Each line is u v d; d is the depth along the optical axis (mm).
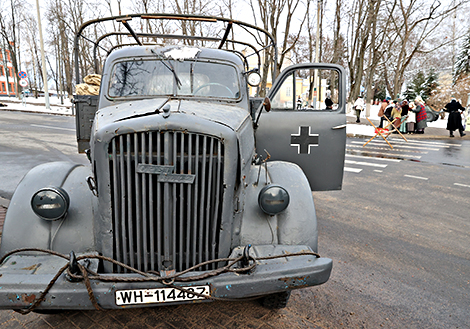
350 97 30766
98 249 2408
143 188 2191
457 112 16203
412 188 7637
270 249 2490
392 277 3809
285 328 2881
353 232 5102
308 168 4488
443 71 36531
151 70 3459
